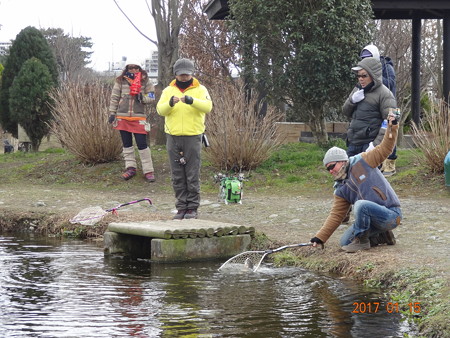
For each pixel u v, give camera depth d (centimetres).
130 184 1445
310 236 923
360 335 558
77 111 1592
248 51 1594
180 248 877
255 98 1491
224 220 1062
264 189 1356
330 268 786
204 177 1447
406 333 562
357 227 782
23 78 1989
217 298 677
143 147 1446
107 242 934
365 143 924
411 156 1451
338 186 793
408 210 1041
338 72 1495
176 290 713
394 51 2620
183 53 2655
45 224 1139
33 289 719
